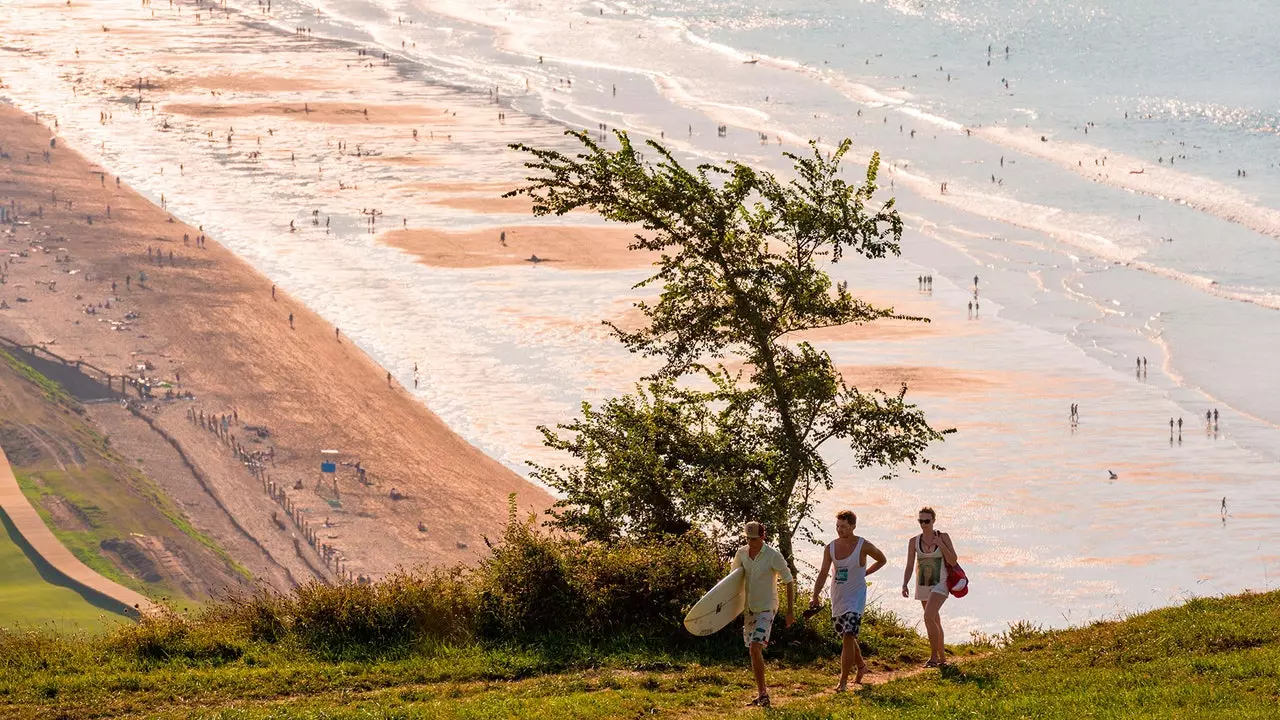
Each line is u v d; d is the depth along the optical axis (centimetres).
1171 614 7881
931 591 7369
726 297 9575
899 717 5972
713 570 8156
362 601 7875
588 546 8506
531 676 7262
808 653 7781
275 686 6938
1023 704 6078
